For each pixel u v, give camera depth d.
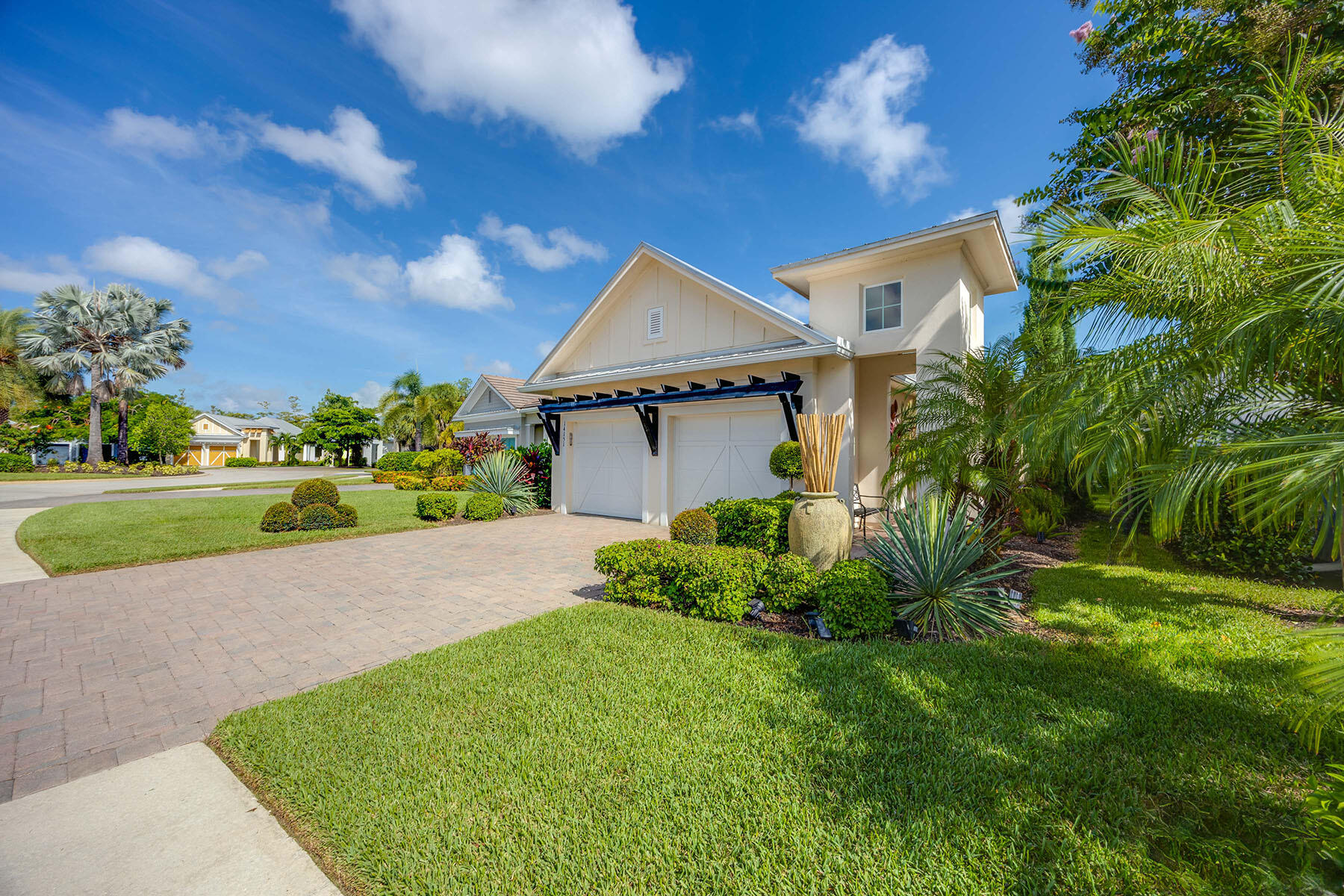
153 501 16.55
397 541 10.20
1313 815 2.00
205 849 2.27
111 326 33.81
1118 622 4.86
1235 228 3.25
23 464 31.48
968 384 6.45
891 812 2.30
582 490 14.23
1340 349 2.85
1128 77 8.86
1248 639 4.36
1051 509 6.78
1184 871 1.96
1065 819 2.25
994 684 3.54
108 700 3.74
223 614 5.62
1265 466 2.53
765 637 4.54
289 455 58.19
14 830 2.40
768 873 1.98
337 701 3.46
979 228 8.27
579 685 3.62
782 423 10.16
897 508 6.47
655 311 12.39
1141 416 3.52
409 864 2.08
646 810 2.35
